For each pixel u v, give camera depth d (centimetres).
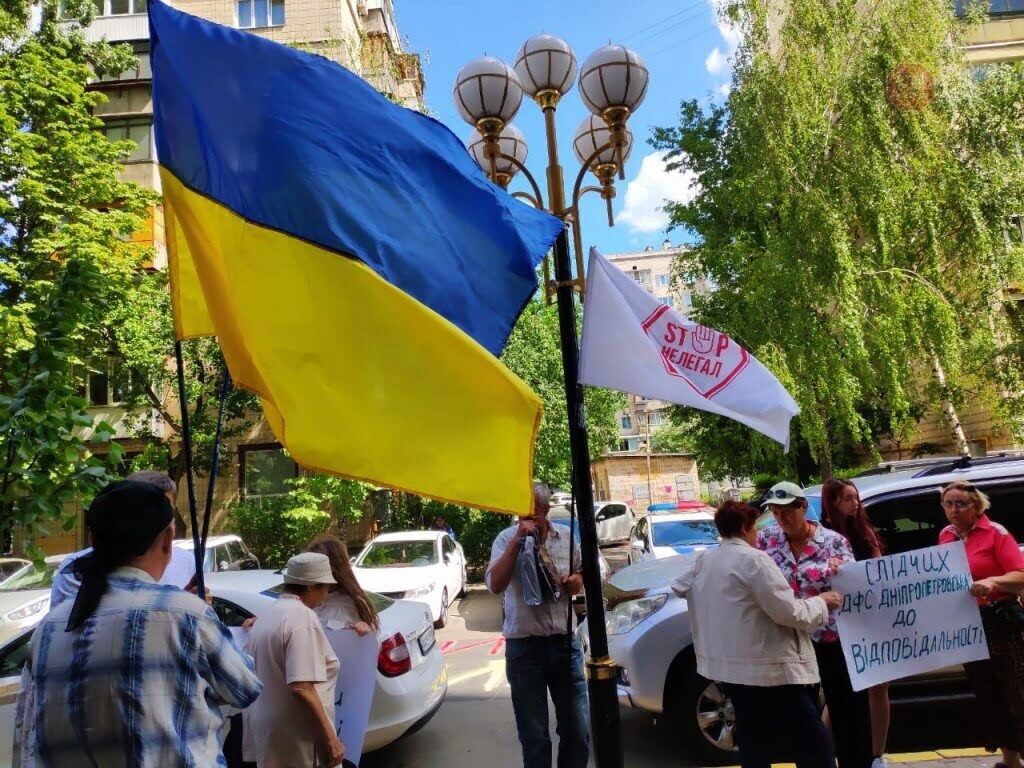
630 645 517
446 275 295
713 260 1700
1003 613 393
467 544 1922
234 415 1716
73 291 454
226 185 275
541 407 257
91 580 190
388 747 582
